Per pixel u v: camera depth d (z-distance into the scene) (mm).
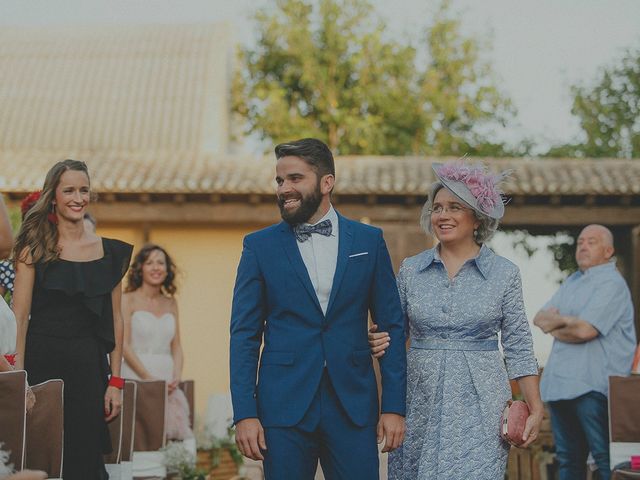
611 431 6031
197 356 13930
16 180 13664
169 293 8367
